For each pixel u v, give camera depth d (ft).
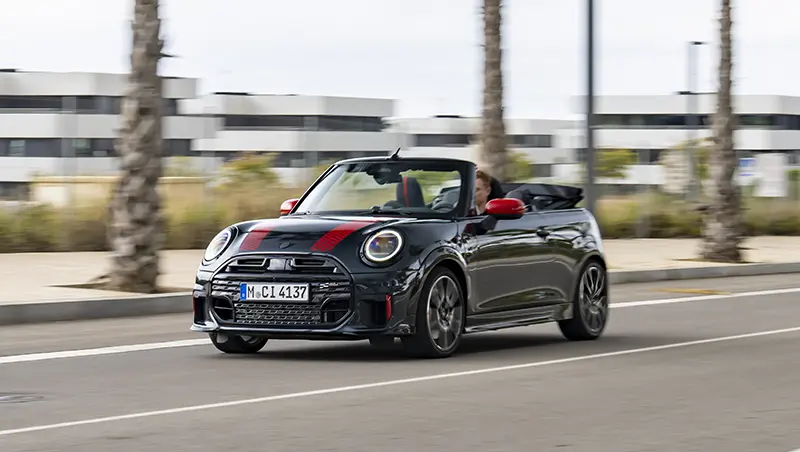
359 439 27.99
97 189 92.02
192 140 297.12
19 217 90.02
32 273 71.82
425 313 41.22
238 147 299.38
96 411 31.53
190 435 28.35
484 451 26.81
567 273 48.06
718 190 97.60
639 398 34.12
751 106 333.42
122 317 57.47
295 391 34.91
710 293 74.08
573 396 34.40
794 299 69.41
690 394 34.94
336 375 38.14
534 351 45.06
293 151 297.94
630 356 43.62
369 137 297.12
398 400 33.45
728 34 99.14
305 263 40.34
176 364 40.73
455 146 288.71
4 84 268.82
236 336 43.16
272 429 29.12
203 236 96.43
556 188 50.57
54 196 91.76
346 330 39.93
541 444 27.63
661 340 49.08
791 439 28.53
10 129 259.19
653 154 131.44
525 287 45.88
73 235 90.99
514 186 50.90
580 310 48.78
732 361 42.34
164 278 70.44
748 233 139.74
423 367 40.04
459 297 42.70
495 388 35.70
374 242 40.65
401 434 28.63
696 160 128.67
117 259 62.44
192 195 97.71
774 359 42.93
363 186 45.32
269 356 42.91
